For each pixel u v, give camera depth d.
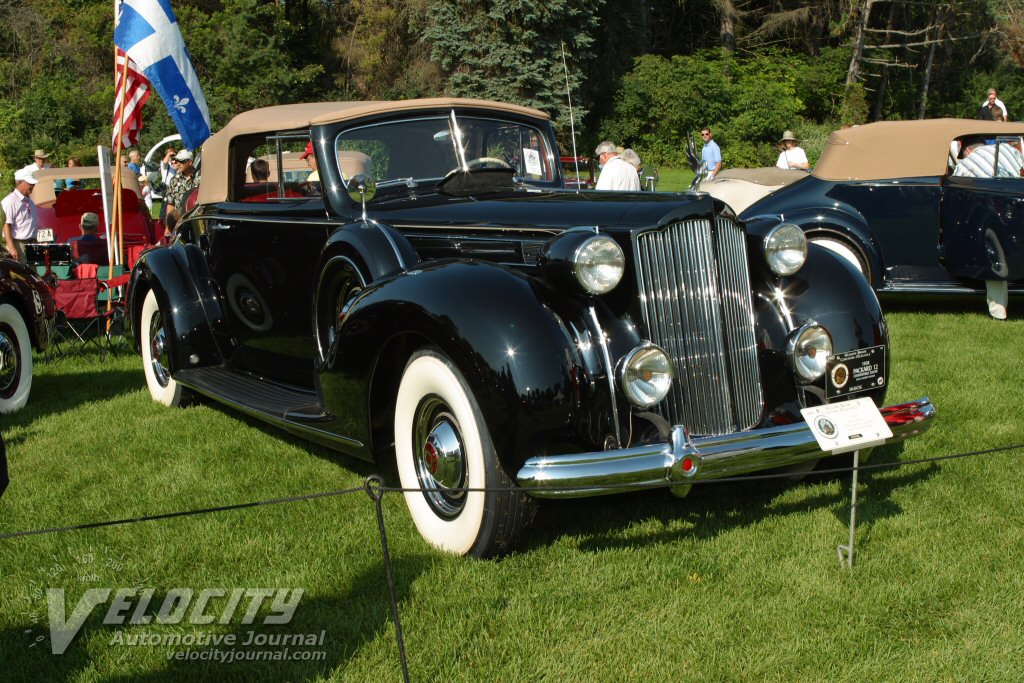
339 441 3.78
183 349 5.22
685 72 31.41
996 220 7.27
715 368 3.44
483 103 4.87
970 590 2.97
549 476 2.94
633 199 3.69
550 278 3.24
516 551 3.30
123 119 7.95
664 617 2.87
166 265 5.37
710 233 3.43
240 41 31.89
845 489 3.91
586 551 3.36
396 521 3.72
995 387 5.42
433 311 3.18
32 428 5.24
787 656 2.62
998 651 2.62
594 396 3.13
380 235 3.79
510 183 4.68
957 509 3.62
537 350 3.04
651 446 2.99
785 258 3.76
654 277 3.31
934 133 7.74
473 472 3.20
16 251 10.25
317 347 4.18
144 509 3.91
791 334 3.64
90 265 7.89
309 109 4.79
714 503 3.81
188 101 7.95
